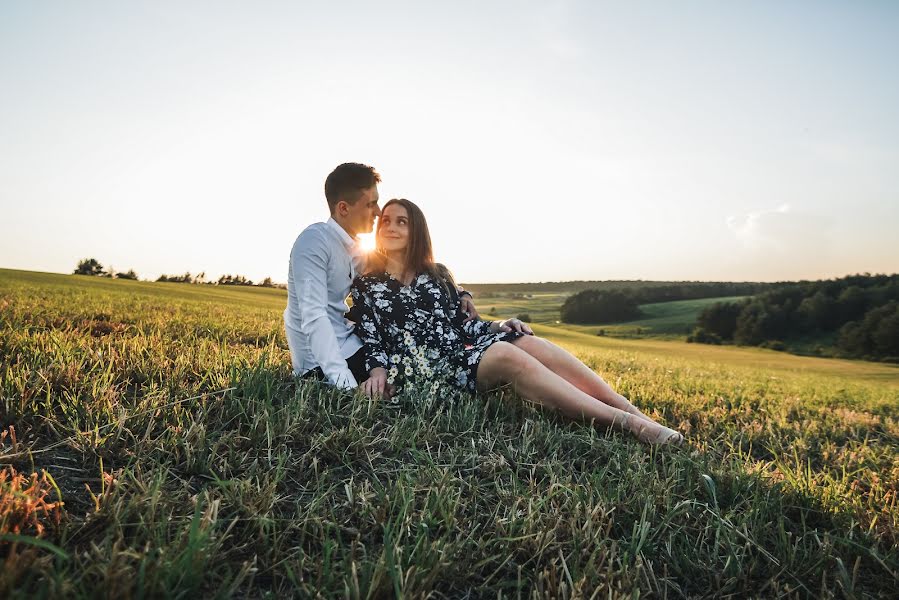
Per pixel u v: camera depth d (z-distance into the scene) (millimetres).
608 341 45781
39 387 2281
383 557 1496
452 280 3506
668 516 1983
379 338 3186
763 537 1975
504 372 3043
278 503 1821
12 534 1239
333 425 2443
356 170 3174
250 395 2570
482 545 1679
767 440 3520
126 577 1250
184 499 1706
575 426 2992
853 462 3090
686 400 4656
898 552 1945
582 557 1717
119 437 1977
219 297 27875
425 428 2562
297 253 3074
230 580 1414
